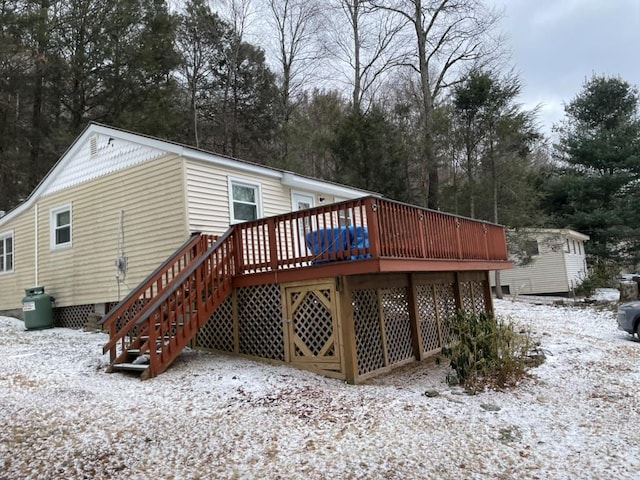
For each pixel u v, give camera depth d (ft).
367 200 20.45
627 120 83.51
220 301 24.66
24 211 41.27
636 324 33.14
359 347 23.20
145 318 20.67
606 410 17.75
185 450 13.07
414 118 83.41
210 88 86.74
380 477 11.73
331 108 84.84
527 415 16.99
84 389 18.43
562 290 71.15
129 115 56.70
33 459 12.15
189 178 28.96
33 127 58.08
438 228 26.86
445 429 15.17
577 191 83.97
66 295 36.35
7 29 53.01
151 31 64.13
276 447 13.42
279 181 35.94
